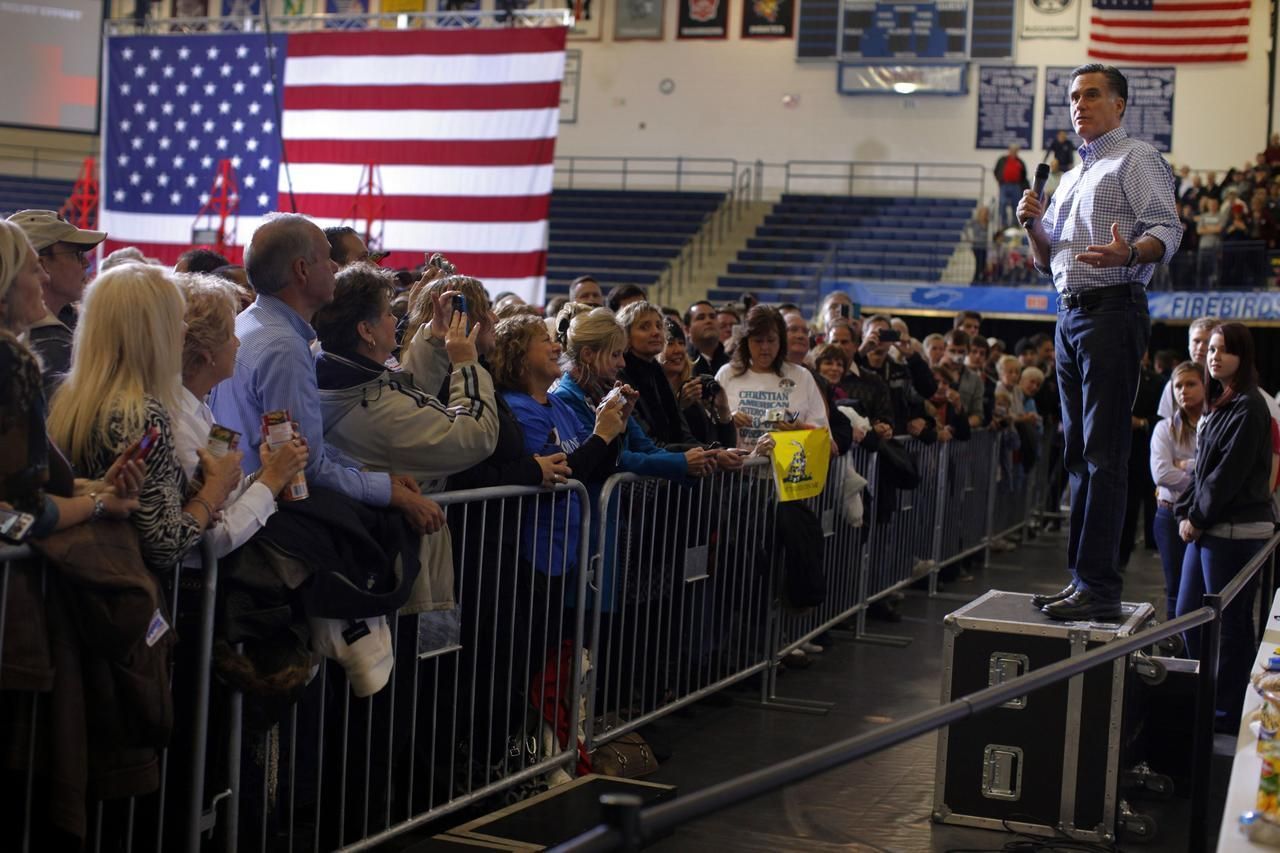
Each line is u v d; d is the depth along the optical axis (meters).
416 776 3.71
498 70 8.76
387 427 3.41
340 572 3.02
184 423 2.81
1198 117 19.16
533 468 3.85
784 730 5.07
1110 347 3.99
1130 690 4.07
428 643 3.50
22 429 2.28
